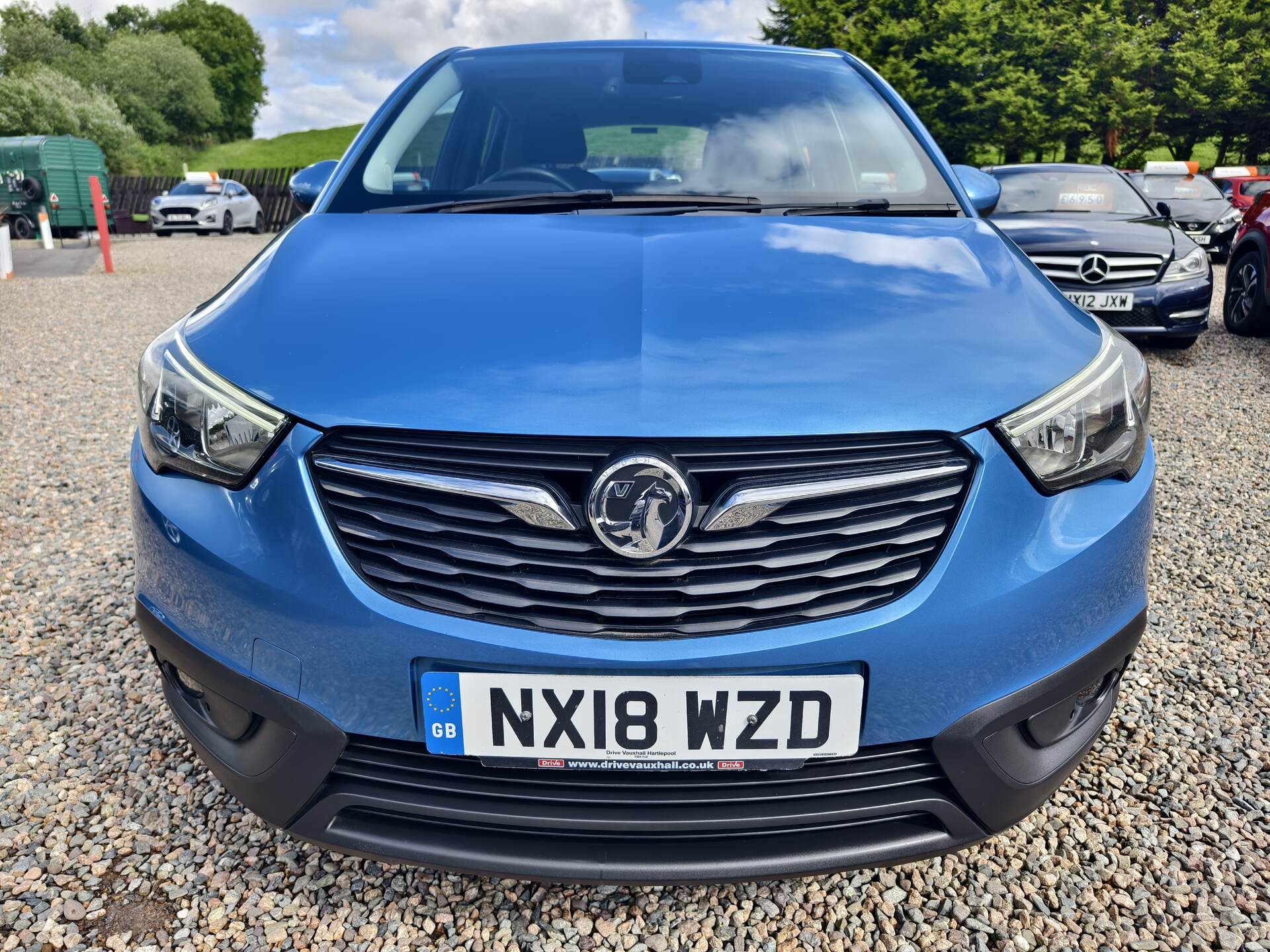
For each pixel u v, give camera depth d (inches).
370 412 53.1
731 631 52.1
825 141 93.0
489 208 83.9
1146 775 81.0
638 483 50.4
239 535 55.4
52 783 79.0
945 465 53.1
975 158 1690.5
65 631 104.9
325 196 87.2
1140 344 275.6
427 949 62.8
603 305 59.4
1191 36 1600.6
